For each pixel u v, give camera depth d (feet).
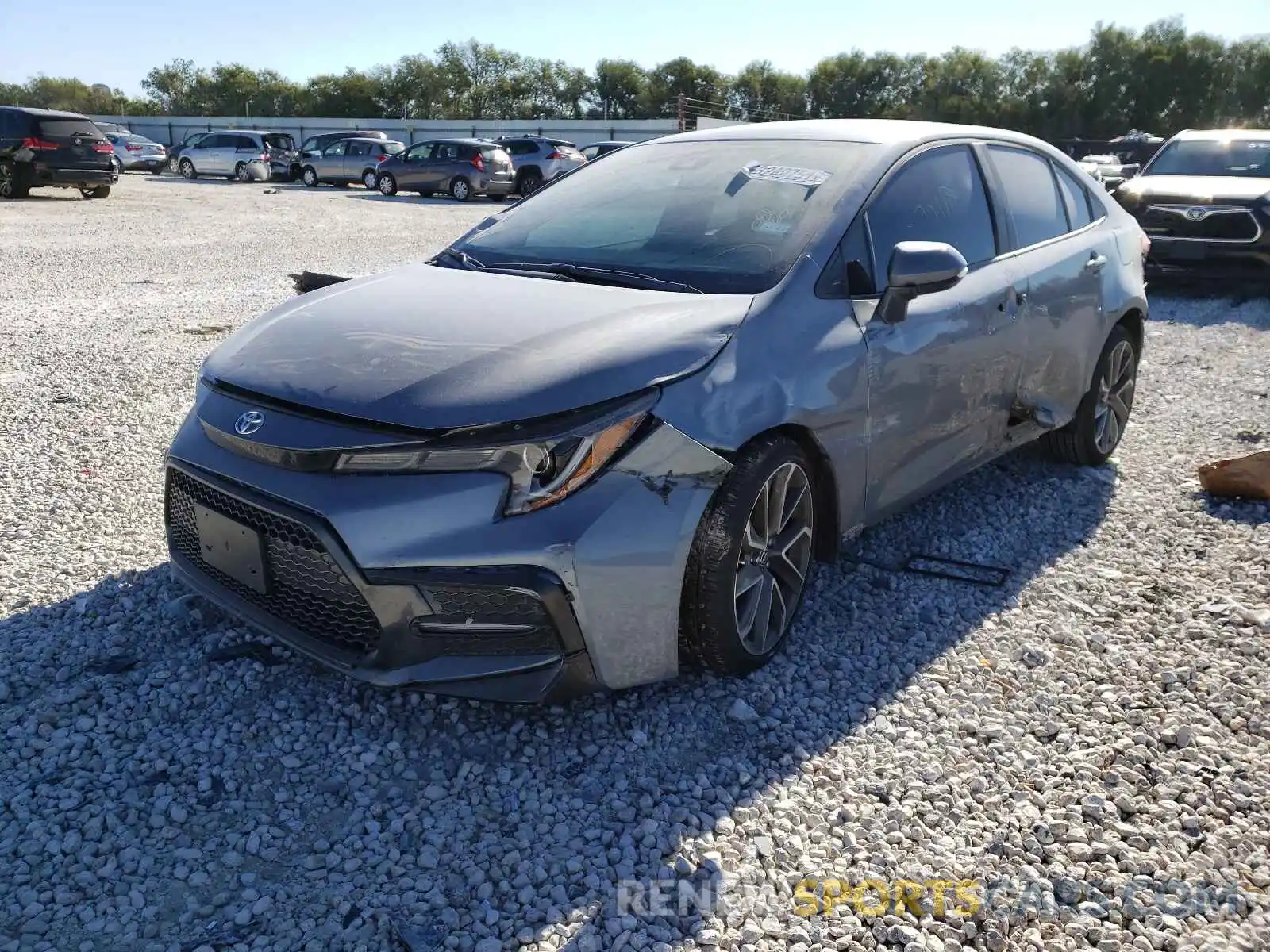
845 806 7.87
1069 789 8.14
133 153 107.96
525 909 6.71
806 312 9.64
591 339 8.51
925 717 9.11
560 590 7.75
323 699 8.99
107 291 30.27
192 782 7.87
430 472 7.72
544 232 11.71
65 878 6.83
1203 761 8.56
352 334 9.04
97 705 8.79
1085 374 14.75
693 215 11.07
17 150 62.23
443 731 8.64
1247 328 28.19
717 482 8.49
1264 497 14.43
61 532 12.36
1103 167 91.71
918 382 10.87
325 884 6.91
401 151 90.33
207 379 9.25
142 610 10.39
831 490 10.04
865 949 6.53
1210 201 31.42
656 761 8.33
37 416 16.99
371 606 7.75
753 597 9.34
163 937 6.38
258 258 39.04
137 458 15.17
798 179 11.15
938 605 11.27
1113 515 14.11
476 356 8.30
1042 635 10.66
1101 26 229.66
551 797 7.86
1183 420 19.06
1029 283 12.82
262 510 8.11
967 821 7.74
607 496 7.90
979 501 14.47
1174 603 11.43
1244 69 223.30
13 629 9.96
